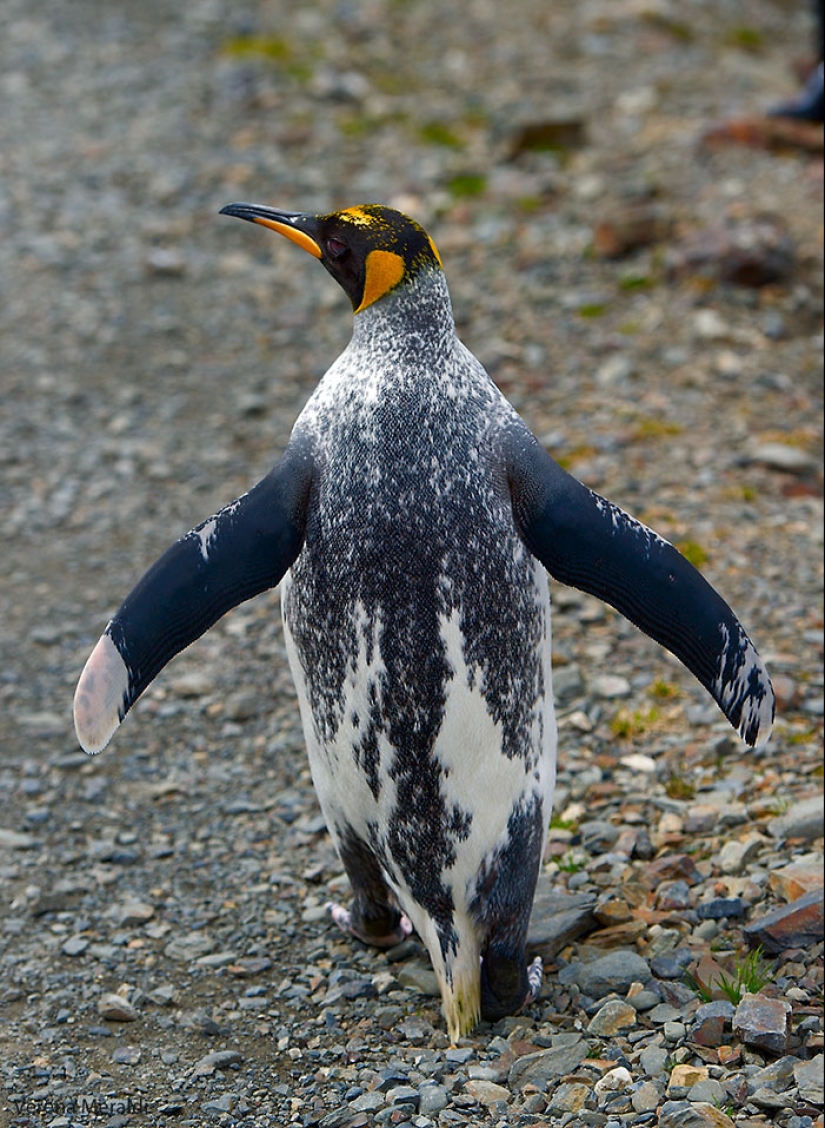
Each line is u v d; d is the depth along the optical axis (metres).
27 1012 9.48
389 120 26.34
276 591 15.00
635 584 7.95
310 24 30.52
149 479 16.98
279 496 8.09
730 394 17.55
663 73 27.70
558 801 11.22
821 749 11.55
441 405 8.09
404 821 8.41
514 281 20.70
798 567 14.18
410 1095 8.25
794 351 18.42
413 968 9.61
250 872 10.93
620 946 9.57
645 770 11.50
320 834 11.30
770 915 9.35
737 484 15.71
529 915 8.88
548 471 8.12
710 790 11.14
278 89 27.55
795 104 23.52
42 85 28.02
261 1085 8.69
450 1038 8.91
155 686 13.45
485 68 28.38
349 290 8.55
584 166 23.80
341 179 24.19
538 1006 9.12
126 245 22.58
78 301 21.08
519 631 8.19
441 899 8.62
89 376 19.25
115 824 11.60
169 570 7.80
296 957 9.98
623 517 8.05
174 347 19.97
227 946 10.12
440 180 23.88
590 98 26.64
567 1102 8.02
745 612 13.48
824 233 20.02
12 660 13.88
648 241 20.92
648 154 23.56
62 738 12.76
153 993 9.62
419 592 7.94
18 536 15.95
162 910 10.55
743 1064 8.29
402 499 7.96
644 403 17.45
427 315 8.27
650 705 12.39
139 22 30.83
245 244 22.61
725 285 19.64
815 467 16.03
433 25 30.56
